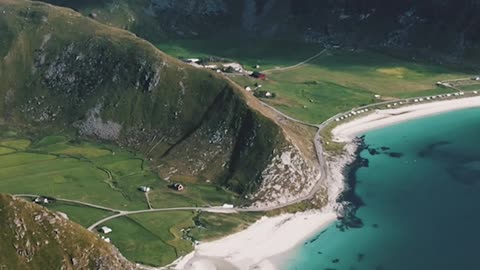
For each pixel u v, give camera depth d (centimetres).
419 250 17662
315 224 19000
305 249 17700
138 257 16750
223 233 18125
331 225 18962
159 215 18775
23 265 12588
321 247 17788
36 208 13238
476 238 18238
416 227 18812
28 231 12888
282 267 16850
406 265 16962
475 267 16900
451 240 18150
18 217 12900
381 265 16975
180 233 17938
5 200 13000
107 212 18775
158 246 17288
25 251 12700
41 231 13012
